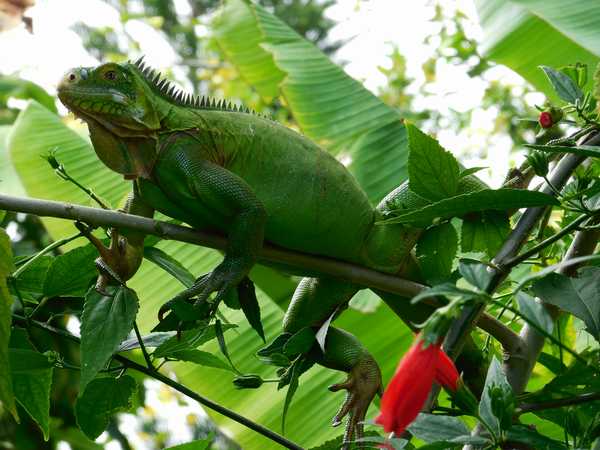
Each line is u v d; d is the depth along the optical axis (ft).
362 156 15.60
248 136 9.44
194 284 8.54
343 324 14.42
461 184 9.77
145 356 8.16
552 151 7.24
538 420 10.56
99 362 7.49
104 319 7.70
